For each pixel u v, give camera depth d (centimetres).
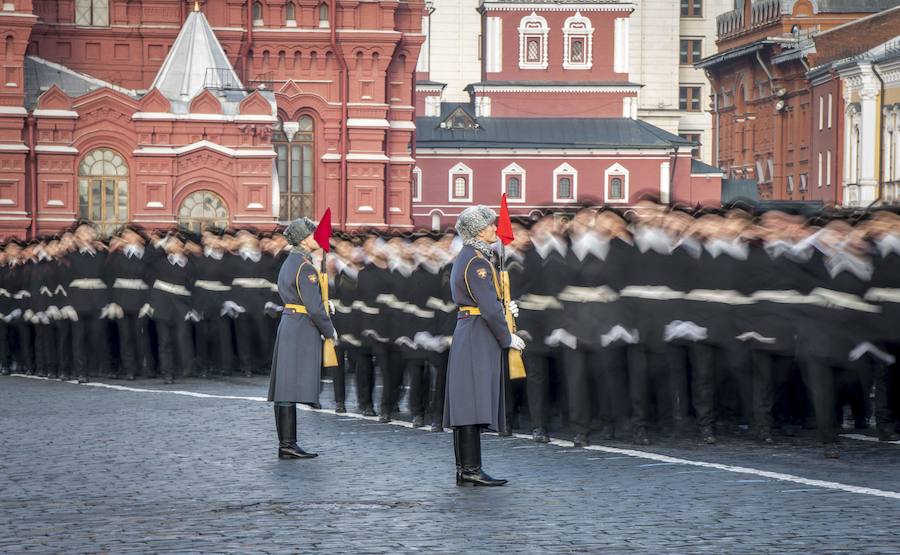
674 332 1831
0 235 5866
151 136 5956
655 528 1228
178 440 1914
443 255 2045
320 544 1165
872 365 1869
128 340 2961
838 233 1702
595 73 10781
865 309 1700
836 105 9600
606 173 10219
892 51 8912
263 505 1366
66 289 2941
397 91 6775
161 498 1416
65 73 6291
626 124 10519
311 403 1712
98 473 1598
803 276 1725
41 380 3045
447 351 2022
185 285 2900
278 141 6506
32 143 5906
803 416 2009
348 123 6544
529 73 10762
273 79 6525
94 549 1152
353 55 6531
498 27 10731
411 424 2125
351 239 2388
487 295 1447
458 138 10212
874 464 1636
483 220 1472
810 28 11244
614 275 1794
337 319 2289
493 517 1288
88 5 6362
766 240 1795
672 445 1838
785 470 1587
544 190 10200
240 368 3114
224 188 6009
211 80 6209
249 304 2995
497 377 1476
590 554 1120
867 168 9100
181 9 6419
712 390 1856
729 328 1819
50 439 1928
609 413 1909
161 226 5934
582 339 1786
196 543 1173
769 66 11231
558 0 10725
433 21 13775
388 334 2128
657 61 13925
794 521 1255
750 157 11762
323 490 1461
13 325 3372
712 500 1374
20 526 1259
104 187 5972
